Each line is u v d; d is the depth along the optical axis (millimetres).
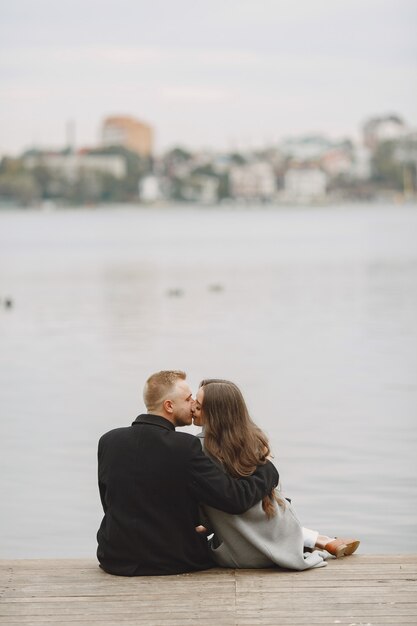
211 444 5754
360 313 31609
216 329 27484
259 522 5789
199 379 18656
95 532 9211
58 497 10305
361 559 6023
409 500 10023
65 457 12055
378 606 5254
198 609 5246
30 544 8844
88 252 78000
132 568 5746
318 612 5188
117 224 158750
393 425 13766
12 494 10383
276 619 5105
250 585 5582
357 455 11969
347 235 105312
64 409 15234
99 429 13719
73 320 30703
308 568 5828
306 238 98188
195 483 5664
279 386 17578
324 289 41719
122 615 5188
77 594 5484
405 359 20938
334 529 9125
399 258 63656
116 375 18891
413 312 31562
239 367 20078
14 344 24516
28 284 46969
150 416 5762
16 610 5270
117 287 44531
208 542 6098
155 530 5734
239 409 5805
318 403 15688
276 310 33125
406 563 5934
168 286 44719
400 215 190750
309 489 10516
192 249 79875
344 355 21750
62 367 20109
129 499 5727
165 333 26578
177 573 5773
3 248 86812
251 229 129250
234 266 58469
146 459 5707
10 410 15148
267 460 5832
